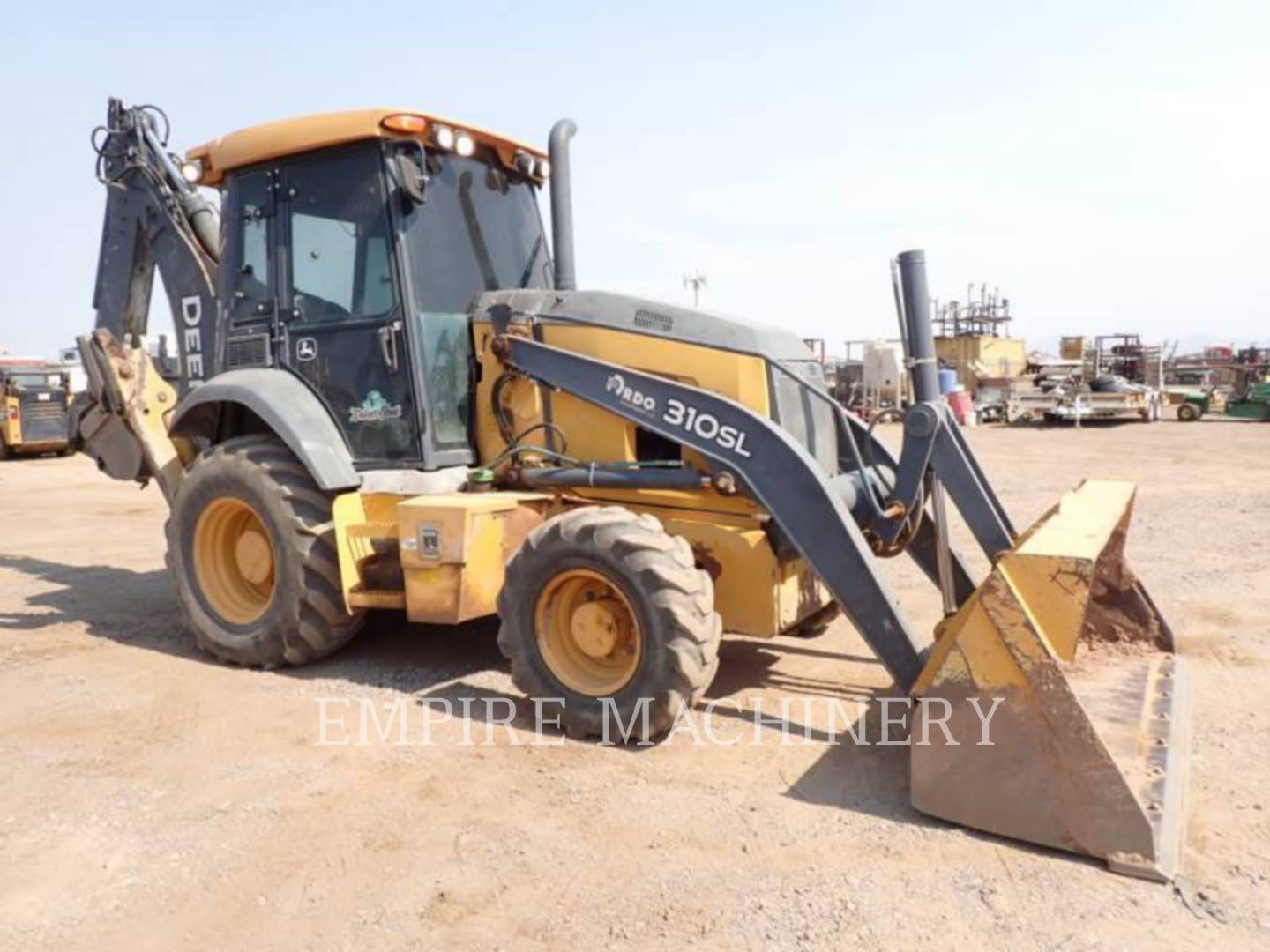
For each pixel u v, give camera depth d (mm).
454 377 5414
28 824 3541
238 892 3092
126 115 6785
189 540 5590
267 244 5656
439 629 6125
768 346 4770
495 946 2793
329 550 5234
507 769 3986
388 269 5238
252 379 5453
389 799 3721
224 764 4062
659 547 4121
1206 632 5777
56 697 4930
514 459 5234
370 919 2936
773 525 4547
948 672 3367
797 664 5355
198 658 5641
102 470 6969
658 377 4730
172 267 6723
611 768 3982
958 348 35344
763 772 3914
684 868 3180
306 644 5270
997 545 4531
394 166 5242
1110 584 4789
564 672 4391
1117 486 4742
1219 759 3975
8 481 16172
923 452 4512
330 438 5301
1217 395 33438
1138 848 3055
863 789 3734
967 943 2740
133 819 3576
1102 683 4266
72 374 21469
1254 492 12016
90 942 2838
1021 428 26688
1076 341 36344
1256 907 2891
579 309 5094
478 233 5703
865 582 4129
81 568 8562
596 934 2836
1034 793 3234
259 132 5500
